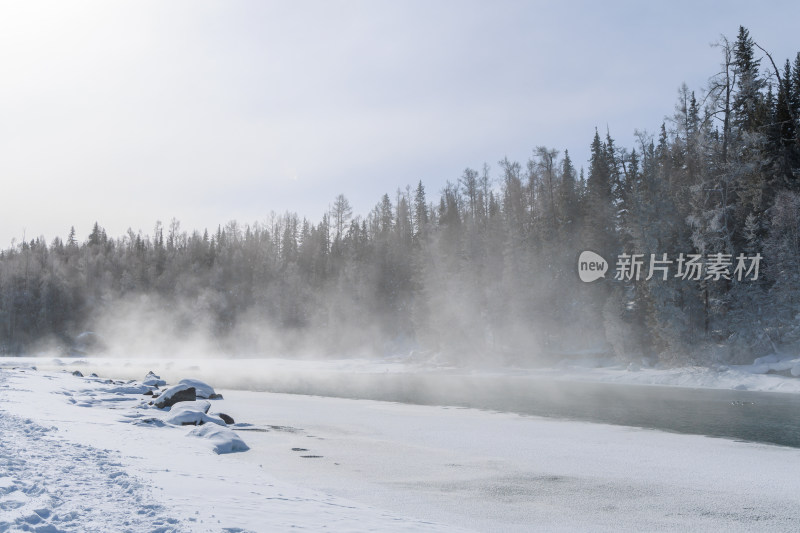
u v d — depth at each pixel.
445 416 24.69
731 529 10.03
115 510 6.64
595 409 27.38
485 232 69.06
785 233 42.44
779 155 48.06
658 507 11.34
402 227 103.75
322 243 115.50
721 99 47.09
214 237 142.62
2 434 11.66
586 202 67.75
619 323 49.59
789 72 53.66
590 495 12.16
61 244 150.88
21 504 6.32
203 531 6.20
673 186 57.53
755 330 41.62
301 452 16.30
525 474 14.03
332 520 7.92
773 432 20.47
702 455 16.44
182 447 14.22
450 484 12.94
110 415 19.27
